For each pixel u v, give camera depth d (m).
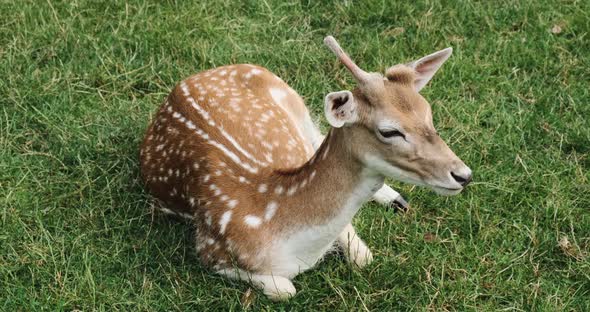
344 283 3.49
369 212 3.68
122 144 3.88
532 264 3.55
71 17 4.26
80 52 4.16
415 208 3.70
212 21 4.30
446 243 3.61
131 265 3.54
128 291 3.49
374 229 3.63
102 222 3.67
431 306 3.46
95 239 3.62
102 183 3.77
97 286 3.49
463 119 3.96
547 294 3.48
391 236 3.62
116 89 4.09
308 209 3.33
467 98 4.06
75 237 3.61
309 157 3.68
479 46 4.23
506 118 3.95
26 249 3.57
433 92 4.04
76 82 4.09
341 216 3.31
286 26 4.33
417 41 4.23
